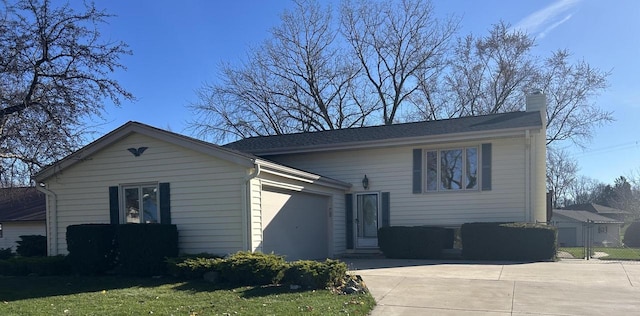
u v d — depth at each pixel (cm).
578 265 1088
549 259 1202
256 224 1061
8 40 1015
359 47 2988
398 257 1362
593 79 2975
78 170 1217
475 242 1271
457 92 3022
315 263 835
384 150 1540
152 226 1008
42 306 709
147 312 645
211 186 1079
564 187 5781
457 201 1439
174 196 1112
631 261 1190
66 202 1226
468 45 3008
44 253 1756
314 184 1347
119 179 1171
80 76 1124
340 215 1540
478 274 953
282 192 1200
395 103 3025
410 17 2914
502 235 1240
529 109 1529
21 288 889
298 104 2962
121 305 697
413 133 1512
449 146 1464
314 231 1383
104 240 1040
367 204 1557
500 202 1388
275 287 809
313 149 1595
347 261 1295
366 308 655
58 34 1089
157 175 1133
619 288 787
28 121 1063
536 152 1398
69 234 1056
